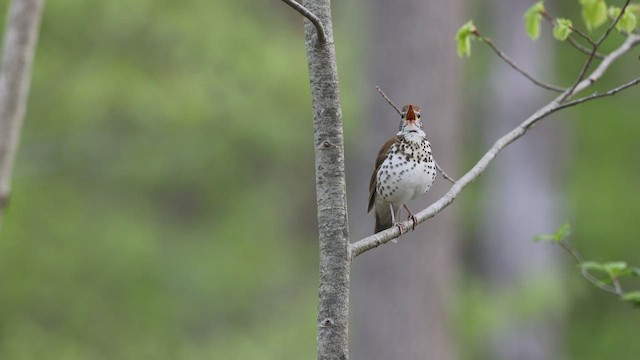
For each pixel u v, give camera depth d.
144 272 17.94
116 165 18.36
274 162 20.17
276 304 19.58
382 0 15.12
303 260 20.97
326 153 5.33
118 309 17.69
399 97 15.00
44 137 17.80
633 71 19.59
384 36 15.05
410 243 14.84
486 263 20.78
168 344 17.88
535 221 20.52
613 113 20.05
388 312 14.88
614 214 19.50
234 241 19.36
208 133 18.27
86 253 17.56
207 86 17.27
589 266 7.05
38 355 16.69
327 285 5.30
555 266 20.42
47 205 17.52
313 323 18.70
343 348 5.26
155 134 18.42
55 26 16.84
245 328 18.97
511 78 20.25
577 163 20.50
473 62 19.97
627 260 19.38
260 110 18.03
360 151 15.09
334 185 5.33
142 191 18.95
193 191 19.70
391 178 7.87
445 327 15.01
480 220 21.05
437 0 15.02
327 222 5.32
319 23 5.24
